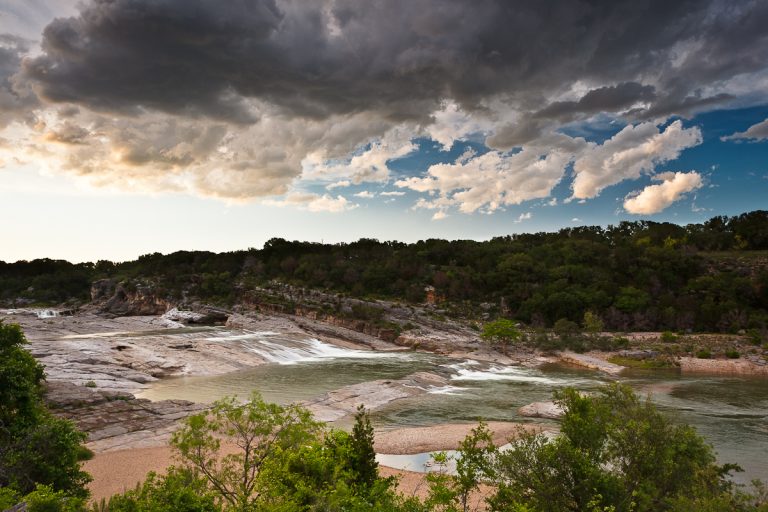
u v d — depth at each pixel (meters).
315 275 140.38
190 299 132.38
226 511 16.09
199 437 18.84
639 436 20.69
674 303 119.00
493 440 37.12
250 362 73.56
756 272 133.12
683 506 17.47
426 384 61.06
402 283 137.38
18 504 15.12
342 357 85.94
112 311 143.50
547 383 64.19
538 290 124.50
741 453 34.62
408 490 27.16
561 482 18.42
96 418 37.75
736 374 72.75
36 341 70.31
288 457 17.08
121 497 15.62
